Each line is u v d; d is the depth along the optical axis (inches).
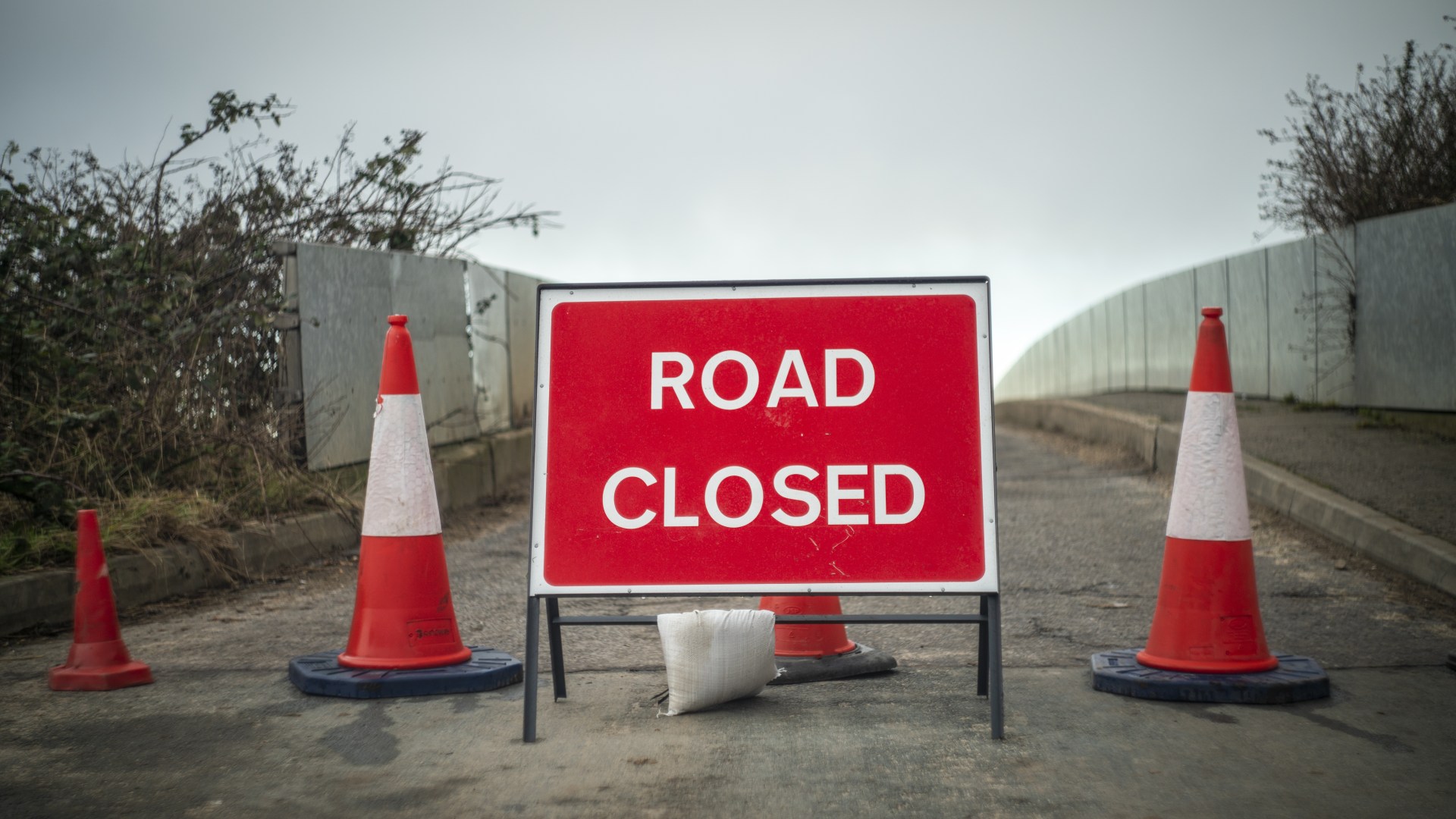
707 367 186.5
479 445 484.4
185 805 152.2
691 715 189.9
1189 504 201.6
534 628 181.8
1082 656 226.4
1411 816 144.3
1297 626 244.5
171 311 353.7
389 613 209.8
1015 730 179.8
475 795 154.9
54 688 207.6
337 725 186.2
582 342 187.9
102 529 290.2
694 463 185.0
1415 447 424.2
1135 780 157.4
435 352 457.1
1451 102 532.4
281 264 376.8
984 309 186.1
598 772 163.3
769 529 183.6
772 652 194.9
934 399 184.9
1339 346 546.3
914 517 182.7
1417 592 273.1
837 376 185.6
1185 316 798.5
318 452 375.6
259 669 222.7
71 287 334.6
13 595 252.2
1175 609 201.8
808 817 146.1
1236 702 191.6
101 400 330.6
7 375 316.2
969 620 180.7
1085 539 359.9
